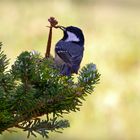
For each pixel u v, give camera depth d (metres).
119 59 19.45
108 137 14.63
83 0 25.00
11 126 3.27
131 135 15.02
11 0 24.25
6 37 20.92
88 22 23.38
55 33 21.20
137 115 15.88
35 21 22.44
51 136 13.41
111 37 21.58
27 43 20.59
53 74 3.43
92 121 15.23
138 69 18.81
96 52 19.94
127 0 26.81
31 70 3.16
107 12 24.92
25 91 3.18
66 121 3.41
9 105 3.21
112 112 15.80
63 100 3.39
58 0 24.69
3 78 3.16
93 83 3.45
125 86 17.23
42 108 3.37
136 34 22.14
